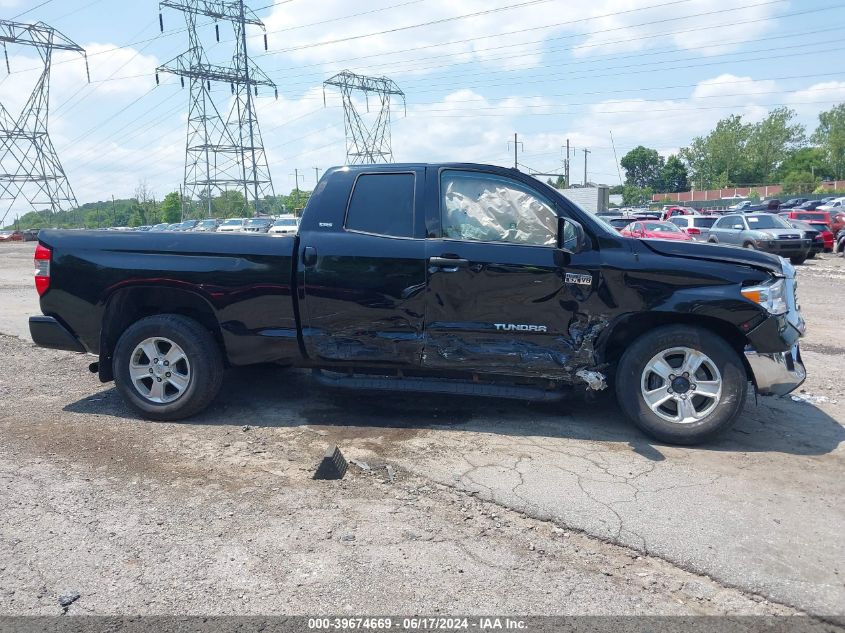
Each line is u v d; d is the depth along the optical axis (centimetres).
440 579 289
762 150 10950
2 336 845
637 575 293
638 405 448
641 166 13525
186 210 6700
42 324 506
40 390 583
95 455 429
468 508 355
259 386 586
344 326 474
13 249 3653
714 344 432
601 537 324
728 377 432
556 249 450
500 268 450
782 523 338
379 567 298
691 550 312
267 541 320
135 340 488
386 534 327
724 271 436
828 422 500
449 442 452
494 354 460
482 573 294
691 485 383
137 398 495
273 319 480
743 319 429
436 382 477
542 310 452
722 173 11100
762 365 433
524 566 299
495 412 516
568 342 452
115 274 487
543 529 333
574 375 455
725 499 365
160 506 357
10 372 650
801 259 1947
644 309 440
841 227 2578
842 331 877
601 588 283
